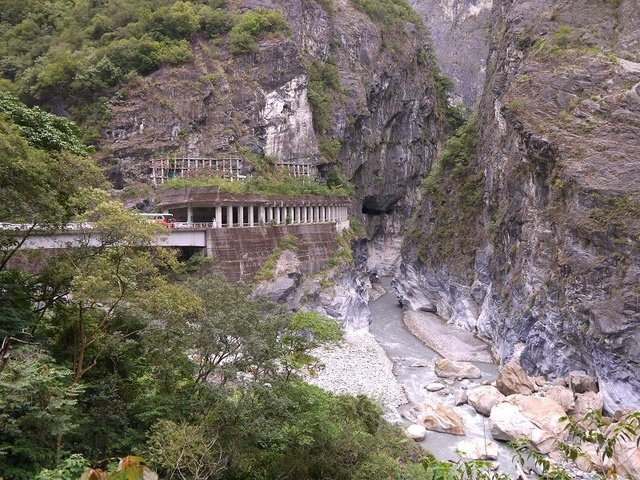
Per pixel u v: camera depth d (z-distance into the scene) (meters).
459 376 39.06
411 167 99.38
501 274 50.28
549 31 49.91
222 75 64.50
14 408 12.90
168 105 61.56
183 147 60.22
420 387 37.06
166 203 49.03
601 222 35.62
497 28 64.88
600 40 46.97
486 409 31.81
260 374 17.91
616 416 29.31
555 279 38.91
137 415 16.36
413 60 100.25
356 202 87.25
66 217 17.91
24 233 18.73
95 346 18.31
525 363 39.72
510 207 50.31
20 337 16.98
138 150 59.19
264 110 65.19
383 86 91.88
